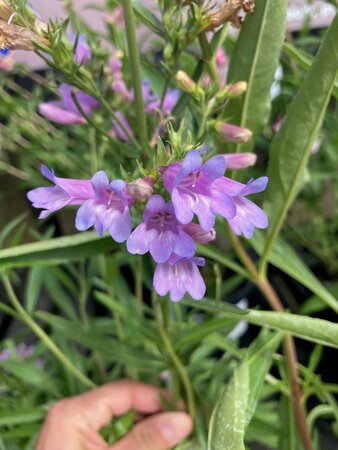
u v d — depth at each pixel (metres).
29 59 0.40
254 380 0.21
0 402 0.34
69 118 0.24
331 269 0.44
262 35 0.20
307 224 0.48
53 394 0.32
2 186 0.47
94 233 0.21
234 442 0.19
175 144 0.16
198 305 0.20
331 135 0.33
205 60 0.21
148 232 0.15
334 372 0.39
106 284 0.32
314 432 0.29
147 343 0.32
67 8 0.29
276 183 0.22
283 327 0.19
